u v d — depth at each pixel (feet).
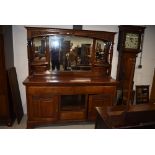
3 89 8.86
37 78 9.48
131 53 10.91
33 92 8.69
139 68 12.07
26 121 9.90
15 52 10.02
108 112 6.33
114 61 11.35
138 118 5.45
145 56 11.94
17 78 10.40
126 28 10.26
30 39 9.29
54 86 8.81
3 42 8.32
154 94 12.17
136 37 10.57
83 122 10.23
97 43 10.28
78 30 9.62
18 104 9.98
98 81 9.40
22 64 10.27
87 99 9.45
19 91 10.53
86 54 10.33
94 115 9.75
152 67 12.27
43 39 9.62
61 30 9.44
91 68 10.57
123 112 5.98
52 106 9.08
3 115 9.16
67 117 9.50
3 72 8.66
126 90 11.35
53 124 9.86
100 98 9.59
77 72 10.43
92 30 10.08
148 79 12.45
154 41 11.78
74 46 10.07
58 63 10.12
